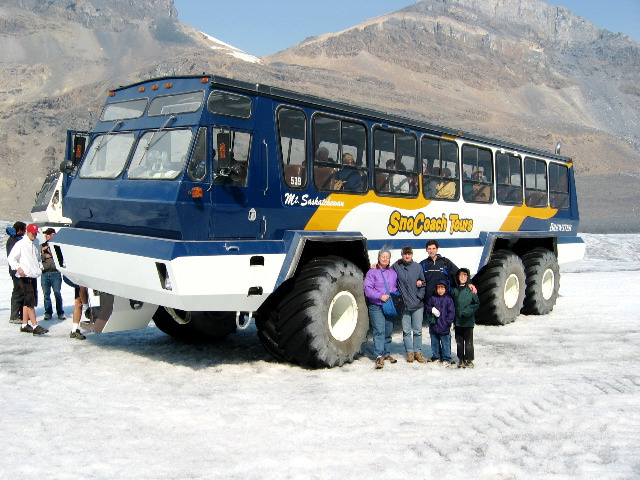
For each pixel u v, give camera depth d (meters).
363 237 8.78
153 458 4.88
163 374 7.56
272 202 7.81
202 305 7.07
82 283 8.30
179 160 7.16
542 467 4.82
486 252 11.62
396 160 9.81
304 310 7.69
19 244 10.08
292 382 7.25
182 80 7.60
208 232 7.16
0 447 5.05
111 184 7.78
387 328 8.30
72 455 4.90
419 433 5.53
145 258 6.96
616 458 5.03
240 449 5.11
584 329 11.11
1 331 10.38
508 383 7.34
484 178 11.94
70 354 8.61
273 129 7.86
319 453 5.03
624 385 7.31
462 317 8.09
